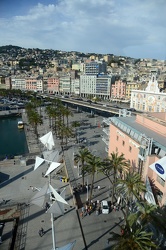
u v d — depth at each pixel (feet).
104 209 164.66
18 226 151.94
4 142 387.14
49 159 124.77
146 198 147.84
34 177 222.89
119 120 213.66
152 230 124.67
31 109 495.00
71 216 162.20
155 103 524.52
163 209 130.93
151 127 181.98
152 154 150.10
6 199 184.75
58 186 205.46
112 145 221.25
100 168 173.47
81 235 143.84
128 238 90.99
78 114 583.17
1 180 216.54
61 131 326.03
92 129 418.92
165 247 117.50
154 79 531.09
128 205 158.71
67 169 239.71
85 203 177.99
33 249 132.57
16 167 244.83
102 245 135.44
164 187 135.13
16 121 543.39
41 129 436.76
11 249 138.10
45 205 170.40
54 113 410.31
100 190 197.67
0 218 165.89
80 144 326.65
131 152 177.88
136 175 145.28
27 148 355.77
